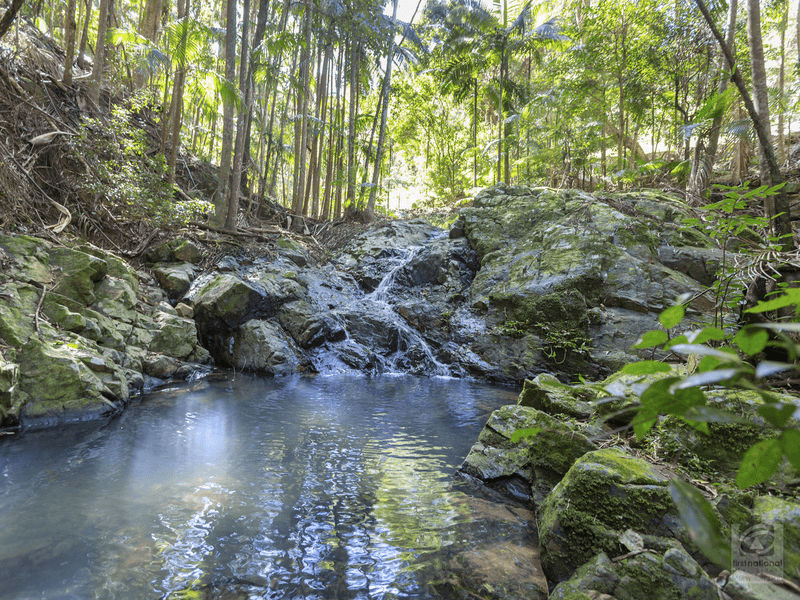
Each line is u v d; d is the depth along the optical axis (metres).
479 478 3.97
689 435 3.17
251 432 5.07
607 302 8.36
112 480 3.70
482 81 19.05
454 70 17.31
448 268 10.95
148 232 9.77
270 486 3.74
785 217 3.96
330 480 3.92
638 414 0.62
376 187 15.95
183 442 4.64
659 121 15.24
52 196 8.78
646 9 12.32
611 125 16.75
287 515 3.29
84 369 5.36
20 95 8.80
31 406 4.83
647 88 13.33
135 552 2.75
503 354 8.78
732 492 2.61
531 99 17.05
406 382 8.38
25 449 4.19
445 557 2.84
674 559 2.25
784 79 16.23
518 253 9.98
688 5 11.45
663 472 2.90
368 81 18.86
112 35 9.58
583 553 2.58
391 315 10.34
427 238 13.87
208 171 14.27
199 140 17.83
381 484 3.88
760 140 3.97
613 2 12.78
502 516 3.39
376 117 17.91
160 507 3.30
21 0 5.49
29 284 5.87
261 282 9.50
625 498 2.62
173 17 13.55
